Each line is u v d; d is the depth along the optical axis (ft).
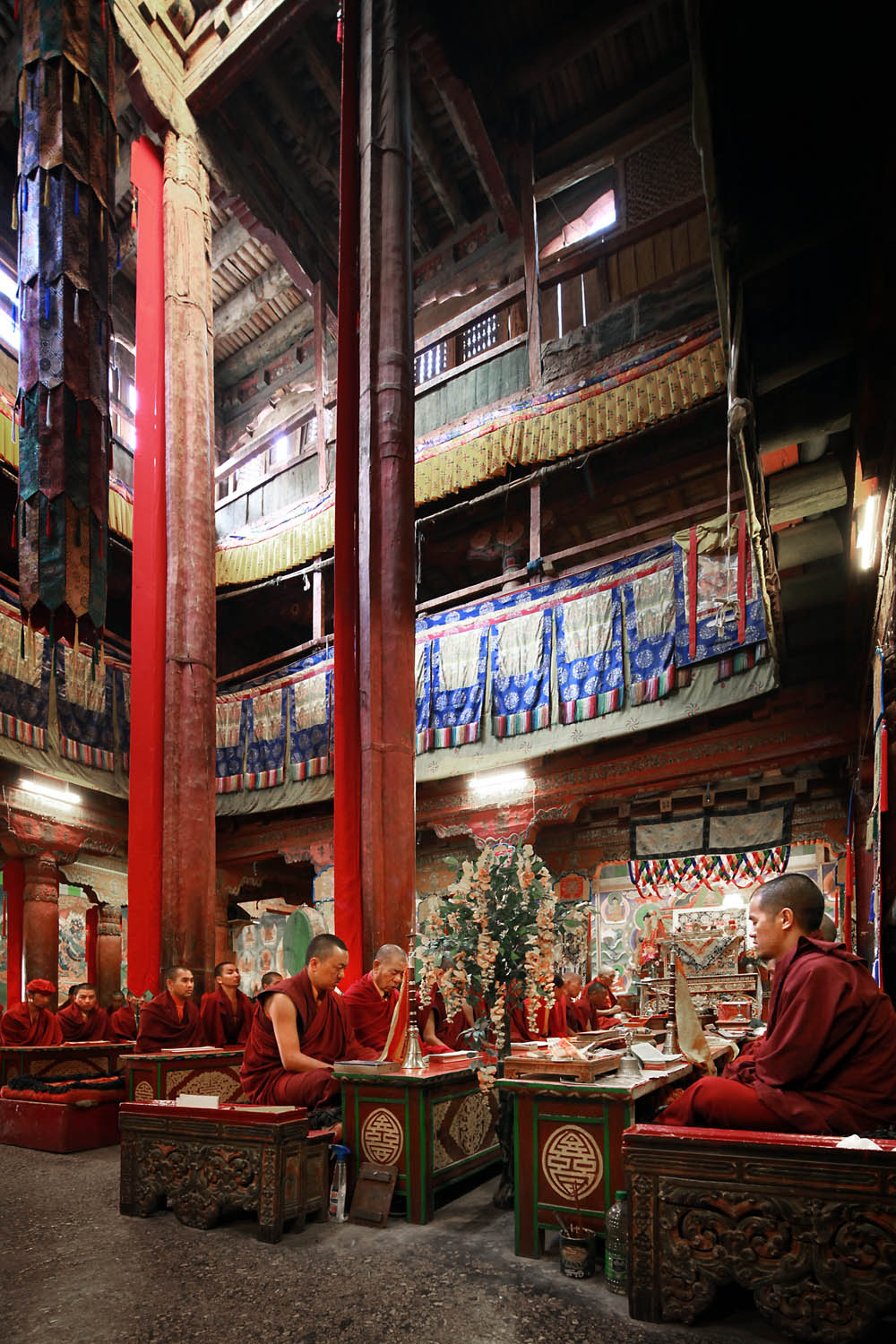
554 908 14.78
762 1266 8.89
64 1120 20.86
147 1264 11.32
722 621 37.55
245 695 55.77
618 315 48.39
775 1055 9.80
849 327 17.10
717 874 41.27
